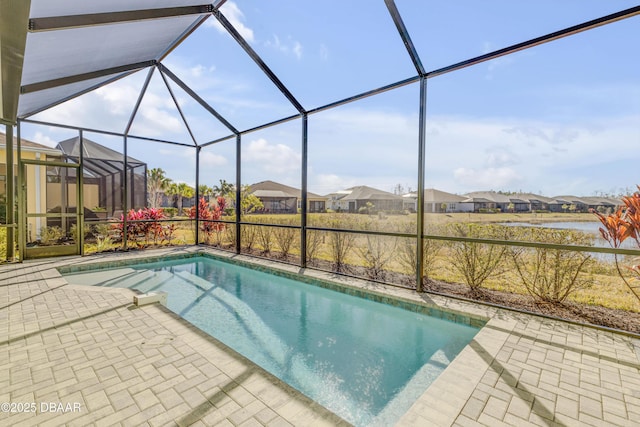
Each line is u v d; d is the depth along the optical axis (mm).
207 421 1879
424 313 4066
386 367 3121
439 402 2082
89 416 1913
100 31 3822
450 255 4871
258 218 8078
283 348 3516
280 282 6016
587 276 3686
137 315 3611
